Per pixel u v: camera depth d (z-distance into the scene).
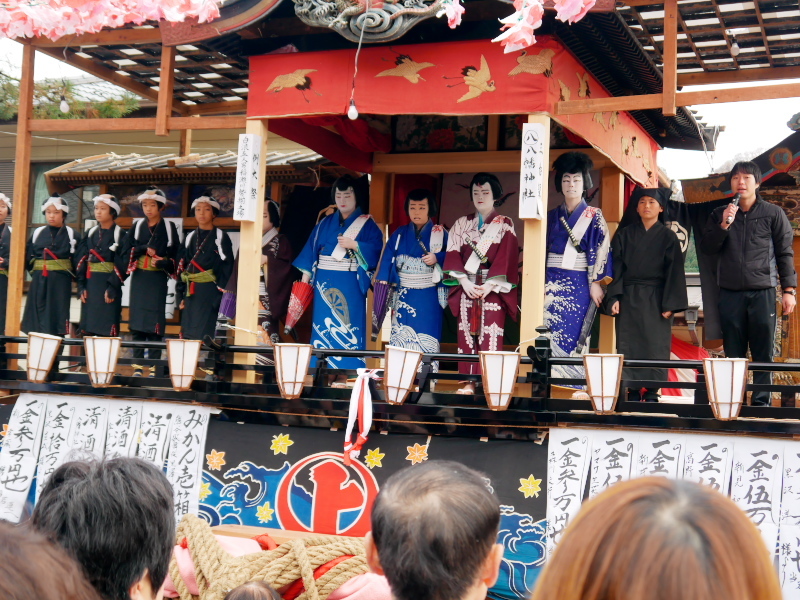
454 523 1.87
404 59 5.89
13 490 6.00
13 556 1.29
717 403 4.57
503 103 5.66
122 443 5.81
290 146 10.91
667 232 6.18
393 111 5.90
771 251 5.95
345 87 6.02
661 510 1.14
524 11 4.81
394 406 5.22
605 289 6.45
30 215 12.27
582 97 6.38
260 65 6.28
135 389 5.82
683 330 8.62
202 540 4.03
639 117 8.08
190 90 9.15
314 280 7.24
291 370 5.32
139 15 5.71
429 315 6.75
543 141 5.53
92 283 7.95
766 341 5.95
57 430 6.02
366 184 7.38
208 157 9.75
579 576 1.14
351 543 4.11
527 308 5.47
